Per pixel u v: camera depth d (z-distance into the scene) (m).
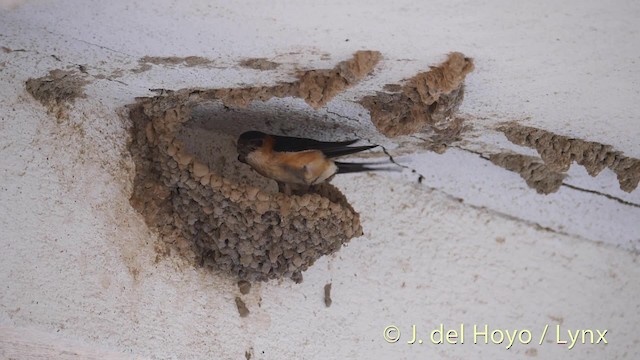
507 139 5.65
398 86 4.88
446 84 4.64
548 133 5.50
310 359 5.64
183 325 5.28
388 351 5.90
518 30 4.27
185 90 5.05
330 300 5.82
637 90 4.83
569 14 4.12
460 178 6.23
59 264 4.91
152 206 5.22
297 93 4.97
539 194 6.34
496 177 6.20
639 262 6.81
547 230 6.61
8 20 4.22
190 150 5.58
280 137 5.64
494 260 6.39
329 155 5.59
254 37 4.41
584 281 6.64
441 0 4.05
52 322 4.82
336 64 4.67
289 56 4.61
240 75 4.85
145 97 5.12
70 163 5.04
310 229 5.30
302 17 4.21
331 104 5.24
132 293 5.14
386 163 6.13
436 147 5.83
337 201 5.79
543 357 6.39
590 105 5.06
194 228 5.29
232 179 5.70
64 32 4.36
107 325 5.00
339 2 4.09
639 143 5.48
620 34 4.27
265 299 5.61
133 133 5.26
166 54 4.61
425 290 6.12
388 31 4.32
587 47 4.41
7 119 4.85
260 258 5.33
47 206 4.93
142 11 4.15
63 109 5.05
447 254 6.26
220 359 5.35
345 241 5.54
